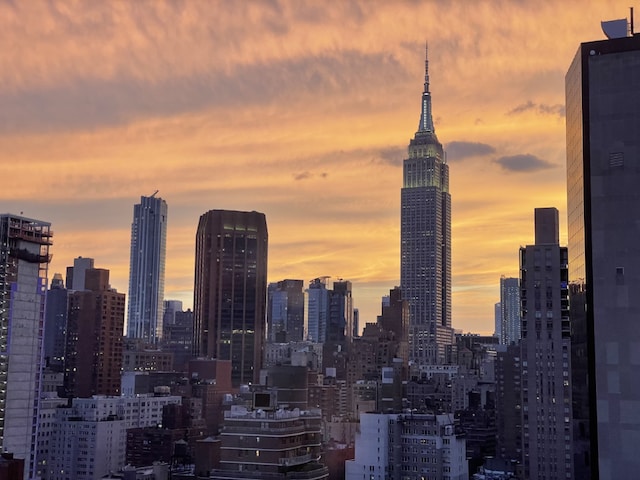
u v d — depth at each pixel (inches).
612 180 6889.8
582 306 7180.1
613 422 6653.5
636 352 6668.3
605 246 6845.5
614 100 6968.5
